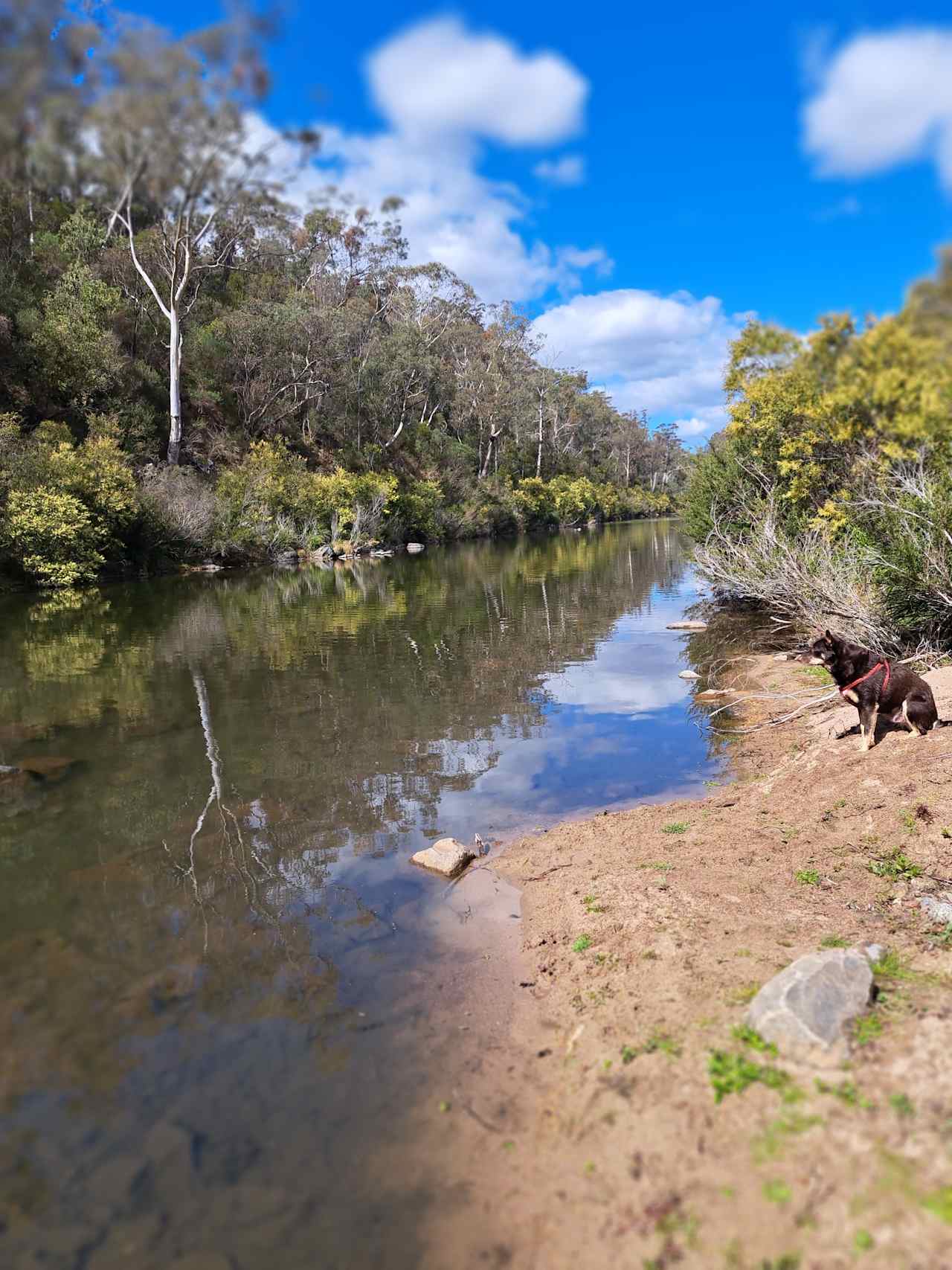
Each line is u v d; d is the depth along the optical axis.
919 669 8.73
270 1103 3.16
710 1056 2.98
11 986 4.07
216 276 46.47
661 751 8.42
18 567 23.97
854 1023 3.03
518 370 72.44
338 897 5.18
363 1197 2.67
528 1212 2.52
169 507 29.66
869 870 4.77
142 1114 3.11
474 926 4.79
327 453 51.03
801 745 8.00
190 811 6.71
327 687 11.44
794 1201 2.23
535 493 68.56
